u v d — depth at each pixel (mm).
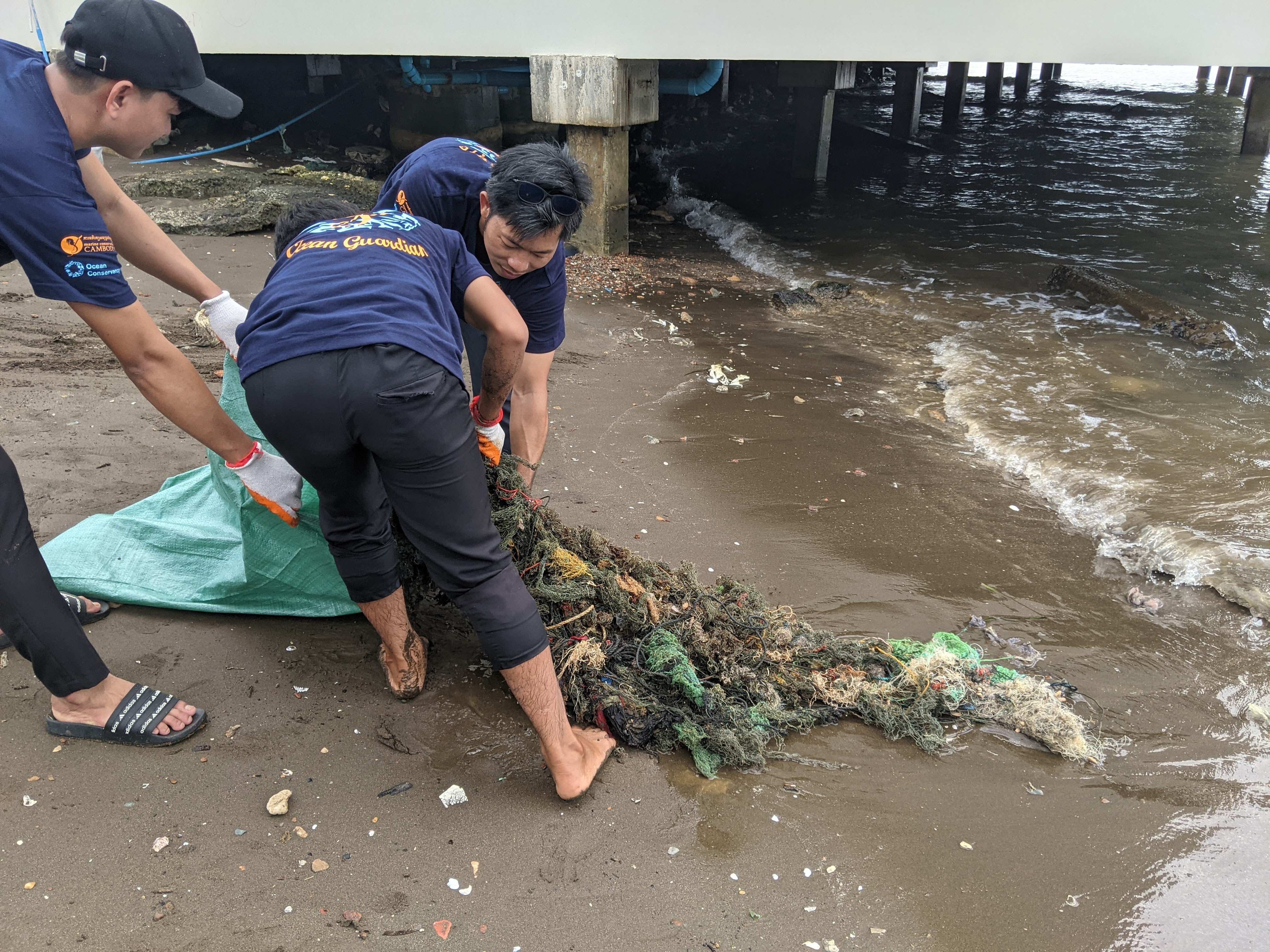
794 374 6086
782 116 19297
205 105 2238
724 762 2623
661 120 16562
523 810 2414
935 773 2676
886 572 3748
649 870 2262
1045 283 8578
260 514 2877
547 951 2029
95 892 2090
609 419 5090
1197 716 2996
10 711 2611
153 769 2453
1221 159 15633
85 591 3021
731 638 2947
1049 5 6809
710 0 7641
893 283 8594
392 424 1982
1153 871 2355
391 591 2627
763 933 2111
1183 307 7715
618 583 2932
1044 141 17609
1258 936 2178
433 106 12117
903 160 15492
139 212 2734
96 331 2225
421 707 2756
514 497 2779
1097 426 5387
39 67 2102
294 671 2863
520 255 2406
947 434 5266
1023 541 4094
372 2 8617
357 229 2250
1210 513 4328
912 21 7164
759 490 4379
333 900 2117
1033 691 2936
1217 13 6465
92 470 3789
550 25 8250
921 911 2197
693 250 9930
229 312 2773
